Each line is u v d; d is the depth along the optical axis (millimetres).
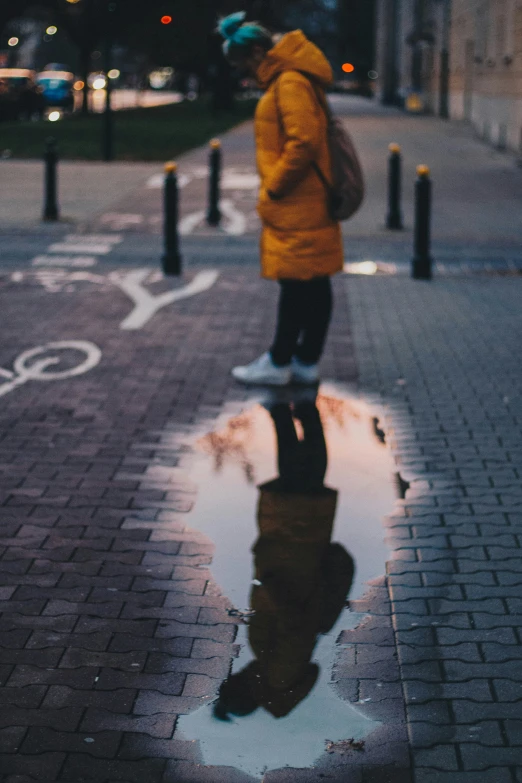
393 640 4066
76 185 19344
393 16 61906
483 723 3525
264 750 3396
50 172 14797
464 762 3326
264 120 6859
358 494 5504
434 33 48031
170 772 3287
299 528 5082
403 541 4941
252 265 11836
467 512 5258
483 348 8344
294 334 7277
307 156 6680
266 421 6688
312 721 3549
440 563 4711
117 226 14586
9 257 12211
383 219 15203
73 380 7488
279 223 6938
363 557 4781
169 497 5469
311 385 7410
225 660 3934
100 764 3318
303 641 4059
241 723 3537
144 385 7398
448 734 3467
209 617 4250
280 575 4609
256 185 19656
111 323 9117
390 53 61938
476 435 6379
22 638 4062
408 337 8703
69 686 3744
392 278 11172
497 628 4145
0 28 41812
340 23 72000
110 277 11133
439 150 27203
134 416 6746
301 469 5855
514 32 27875
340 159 6871
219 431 6500
